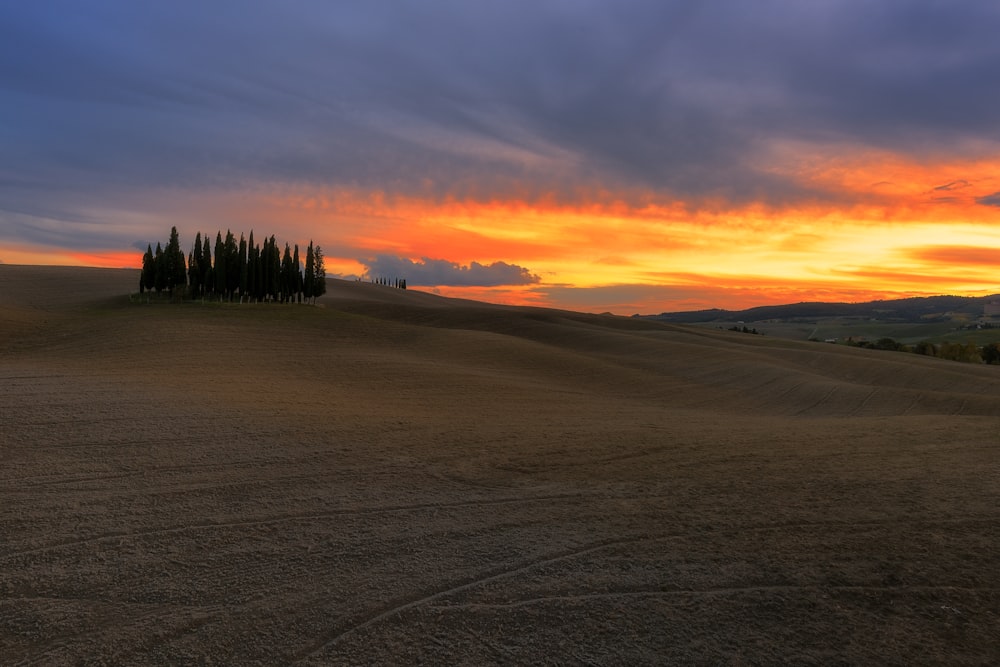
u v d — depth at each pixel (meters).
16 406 18.28
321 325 61.91
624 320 112.25
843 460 14.30
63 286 108.44
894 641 6.09
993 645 6.04
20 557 7.80
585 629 6.23
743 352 63.88
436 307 110.88
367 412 21.61
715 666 5.61
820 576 7.55
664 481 12.19
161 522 9.25
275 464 12.95
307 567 7.70
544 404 29.67
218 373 32.25
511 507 10.34
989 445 16.39
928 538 8.87
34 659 5.55
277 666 5.51
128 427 16.08
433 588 7.13
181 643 5.86
